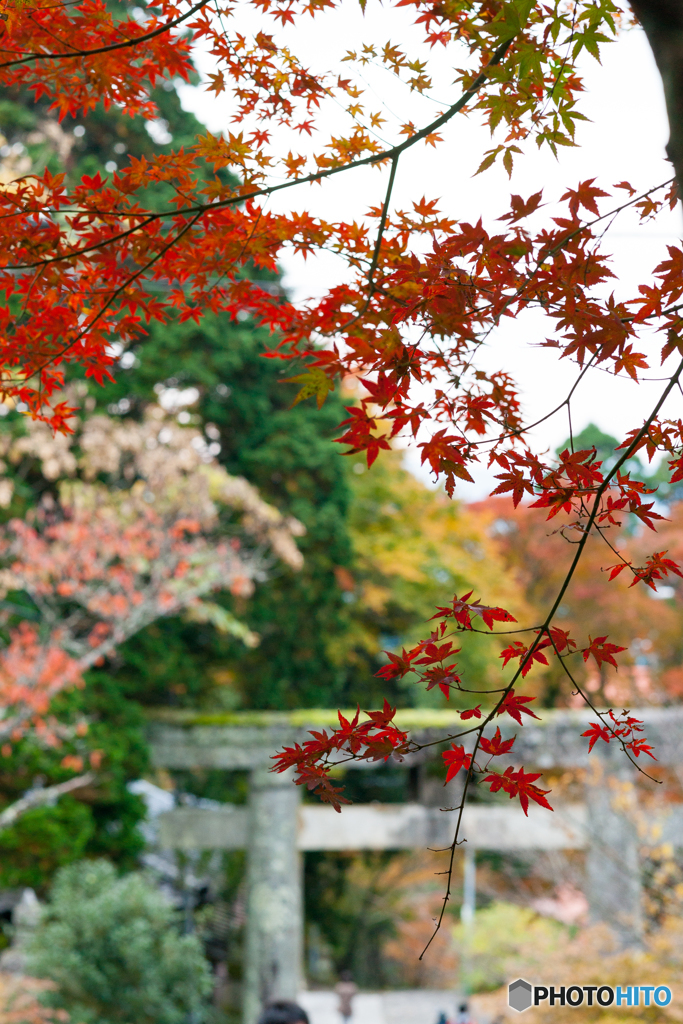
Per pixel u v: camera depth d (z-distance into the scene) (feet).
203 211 6.60
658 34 4.56
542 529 59.11
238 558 31.45
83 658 28.30
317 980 58.49
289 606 41.88
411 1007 48.88
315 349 7.01
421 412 5.85
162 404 39.24
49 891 35.81
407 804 41.22
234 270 7.23
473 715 5.78
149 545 30.99
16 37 6.98
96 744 34.06
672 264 5.67
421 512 51.37
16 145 39.22
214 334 38.81
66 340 7.27
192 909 51.55
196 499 29.86
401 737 5.78
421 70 6.66
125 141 41.86
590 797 37.42
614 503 5.80
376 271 7.04
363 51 6.64
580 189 5.74
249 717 39.60
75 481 32.35
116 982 31.37
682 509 52.24
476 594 50.03
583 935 27.35
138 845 36.99
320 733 5.83
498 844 39.78
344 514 43.27
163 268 7.14
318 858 55.72
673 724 36.27
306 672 44.09
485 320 6.01
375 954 57.77
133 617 28.84
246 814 40.01
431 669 5.76
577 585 57.16
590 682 39.70
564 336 5.83
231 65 6.94
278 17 6.67
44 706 26.94
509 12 5.46
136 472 36.04
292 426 41.86
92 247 6.66
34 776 31.63
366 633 48.91
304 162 7.05
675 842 32.86
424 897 55.83
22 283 7.04
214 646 40.68
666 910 26.58
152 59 7.22
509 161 6.10
